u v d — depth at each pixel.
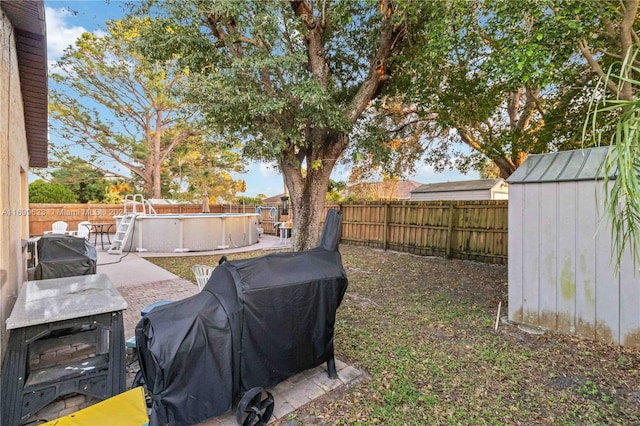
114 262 8.05
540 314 3.81
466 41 4.76
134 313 4.34
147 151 17.38
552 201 3.71
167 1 4.56
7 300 2.96
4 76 2.87
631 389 2.61
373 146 5.93
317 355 2.56
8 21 3.15
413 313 4.44
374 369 2.96
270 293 2.21
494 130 7.59
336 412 2.36
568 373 2.87
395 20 4.80
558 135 6.21
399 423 2.23
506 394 2.58
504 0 3.59
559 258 3.66
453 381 2.76
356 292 5.50
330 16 5.31
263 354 2.21
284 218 14.09
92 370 2.29
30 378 2.17
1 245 2.69
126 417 1.80
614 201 1.46
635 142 1.25
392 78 6.07
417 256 9.09
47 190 14.45
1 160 2.70
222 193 17.97
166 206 16.86
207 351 1.96
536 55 3.63
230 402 2.06
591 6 3.35
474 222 8.20
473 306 4.72
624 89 3.34
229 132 5.30
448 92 6.19
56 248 4.57
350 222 11.28
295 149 5.76
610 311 3.33
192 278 6.35
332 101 5.39
